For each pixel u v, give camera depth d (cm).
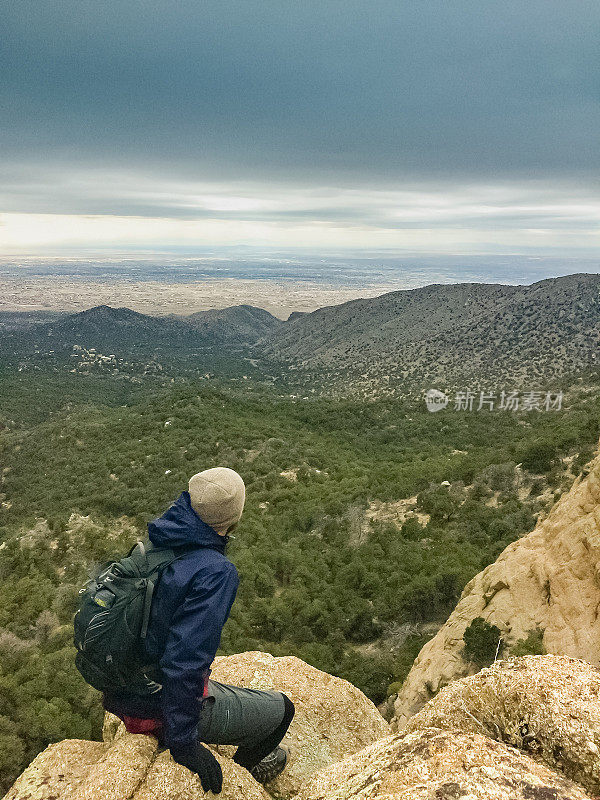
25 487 9412
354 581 3631
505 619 1466
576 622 1288
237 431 10069
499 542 3750
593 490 1512
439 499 4728
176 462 8806
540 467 4784
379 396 16150
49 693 2444
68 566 5369
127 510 7306
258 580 3794
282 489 6556
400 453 8569
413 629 2952
